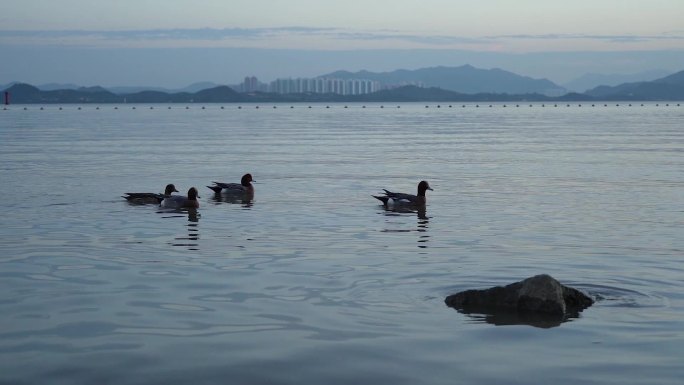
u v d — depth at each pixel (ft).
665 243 71.05
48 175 137.59
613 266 60.90
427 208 96.78
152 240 73.41
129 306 48.70
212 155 185.78
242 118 528.63
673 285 54.34
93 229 80.07
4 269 59.93
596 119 474.49
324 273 58.59
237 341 41.65
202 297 51.03
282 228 81.20
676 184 119.96
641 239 73.26
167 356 39.24
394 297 51.16
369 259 64.18
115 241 72.79
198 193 114.21
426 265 61.67
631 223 83.25
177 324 44.78
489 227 81.51
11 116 588.09
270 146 220.23
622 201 101.19
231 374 36.83
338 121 458.09
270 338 42.16
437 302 50.03
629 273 58.39
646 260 63.21
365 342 41.55
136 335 42.70
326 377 36.47
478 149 203.72
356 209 96.27
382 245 70.90
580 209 94.27
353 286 54.29
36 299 50.44
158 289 53.21
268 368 37.60
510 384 35.45
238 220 87.15
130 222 85.20
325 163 163.53
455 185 121.90
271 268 60.39
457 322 45.37
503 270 59.72
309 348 40.50
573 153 185.57
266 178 133.90
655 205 97.09
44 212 92.32
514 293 48.42
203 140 250.78
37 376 36.55
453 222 85.35
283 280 56.18
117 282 55.42
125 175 138.92
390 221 86.12
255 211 94.63
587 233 77.00
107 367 37.70
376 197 99.30
